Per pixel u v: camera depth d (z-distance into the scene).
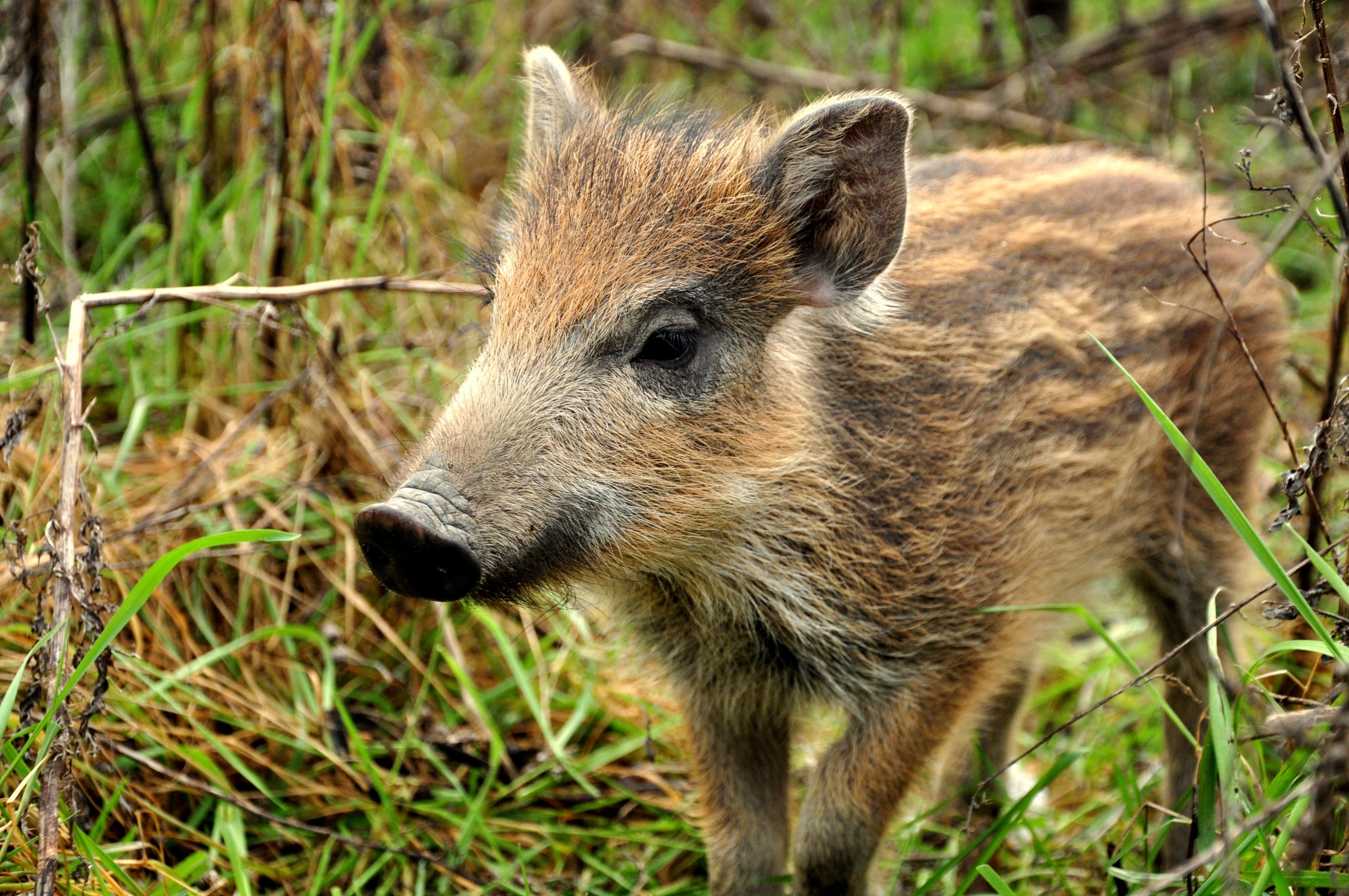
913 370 5.20
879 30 10.38
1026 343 5.38
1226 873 3.89
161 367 7.45
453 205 8.37
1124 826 5.73
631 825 6.10
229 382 7.38
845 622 5.09
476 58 9.62
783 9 11.16
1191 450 4.18
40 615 4.83
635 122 5.11
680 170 4.76
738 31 10.80
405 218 7.62
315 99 7.32
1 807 4.47
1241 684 4.70
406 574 4.12
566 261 4.61
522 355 4.51
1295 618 4.64
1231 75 10.38
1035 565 5.41
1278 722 3.93
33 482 6.01
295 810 5.91
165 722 5.82
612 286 4.55
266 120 7.24
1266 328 6.02
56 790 4.24
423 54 9.21
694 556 4.97
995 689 5.44
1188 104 10.23
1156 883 4.42
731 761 5.43
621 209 4.68
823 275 4.98
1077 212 5.80
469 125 9.26
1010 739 6.13
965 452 5.20
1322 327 8.28
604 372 4.54
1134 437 5.62
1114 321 5.58
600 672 6.77
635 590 5.31
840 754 5.19
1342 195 4.35
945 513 5.13
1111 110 10.32
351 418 6.80
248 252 7.48
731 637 5.27
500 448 4.32
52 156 8.27
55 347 5.62
